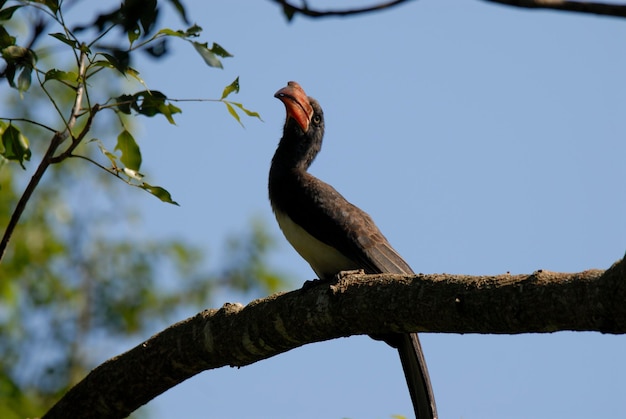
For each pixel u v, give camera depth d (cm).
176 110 914
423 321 788
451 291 764
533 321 715
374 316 820
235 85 897
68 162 2017
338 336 873
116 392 970
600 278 677
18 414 1584
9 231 854
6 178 1836
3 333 1908
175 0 824
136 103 905
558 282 702
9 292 1830
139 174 885
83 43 800
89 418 984
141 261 2123
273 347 909
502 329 741
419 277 801
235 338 914
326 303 855
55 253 1950
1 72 854
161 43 837
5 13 815
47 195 1988
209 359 936
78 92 863
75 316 2041
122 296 2097
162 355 949
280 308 891
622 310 663
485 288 743
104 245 2120
